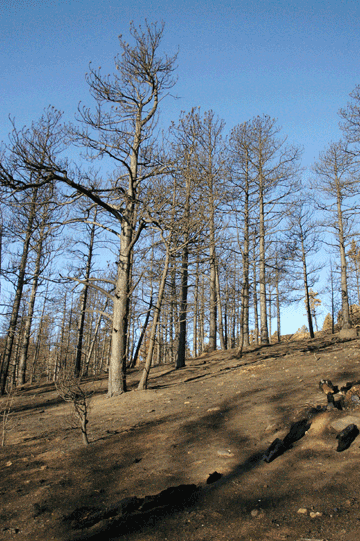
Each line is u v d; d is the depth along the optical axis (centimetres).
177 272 1816
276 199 2216
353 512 359
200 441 625
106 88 1330
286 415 666
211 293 2197
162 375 1644
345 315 2156
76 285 1397
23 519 420
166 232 1339
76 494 474
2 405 1435
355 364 1028
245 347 2078
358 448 485
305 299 2670
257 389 943
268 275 2272
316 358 1249
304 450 519
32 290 2188
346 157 2130
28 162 1030
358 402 605
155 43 1320
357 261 3294
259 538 343
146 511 412
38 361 3572
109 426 810
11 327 1839
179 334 1817
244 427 657
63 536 377
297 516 371
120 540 364
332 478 430
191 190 1384
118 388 1215
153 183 1304
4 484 527
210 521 383
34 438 789
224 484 461
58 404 1354
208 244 1425
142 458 585
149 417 846
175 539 357
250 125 2327
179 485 448
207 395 1002
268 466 493
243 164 2223
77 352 2262
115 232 1303
